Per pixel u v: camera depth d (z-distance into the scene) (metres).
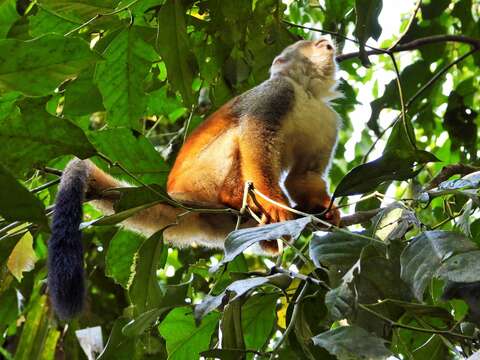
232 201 5.32
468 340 3.15
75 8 4.76
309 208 5.62
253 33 5.39
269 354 3.17
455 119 6.52
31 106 3.29
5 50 2.99
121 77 5.15
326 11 6.02
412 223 3.70
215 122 5.59
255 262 7.39
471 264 2.84
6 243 3.95
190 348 4.09
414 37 6.76
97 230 6.10
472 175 3.60
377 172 3.46
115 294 6.36
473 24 6.80
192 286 5.12
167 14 4.60
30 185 5.30
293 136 5.66
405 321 3.82
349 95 6.76
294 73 5.91
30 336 5.52
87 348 4.47
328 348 2.83
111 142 4.89
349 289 3.03
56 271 4.02
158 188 3.55
